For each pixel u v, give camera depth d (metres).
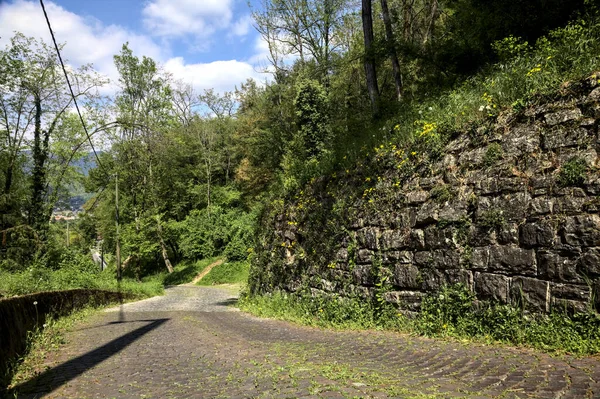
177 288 32.69
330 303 9.60
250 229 37.00
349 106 25.41
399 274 7.83
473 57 12.80
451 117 8.09
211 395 3.77
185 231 44.22
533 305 5.45
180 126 49.41
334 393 3.47
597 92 5.67
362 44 23.86
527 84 6.85
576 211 5.28
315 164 13.84
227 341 7.25
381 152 9.59
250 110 47.66
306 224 12.19
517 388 3.33
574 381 3.36
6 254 19.56
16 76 24.27
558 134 5.89
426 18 21.47
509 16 11.34
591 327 4.74
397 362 4.75
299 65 32.97
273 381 4.05
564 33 7.89
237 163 51.34
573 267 5.11
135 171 34.06
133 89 37.97
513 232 5.92
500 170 6.44
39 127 25.64
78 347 7.30
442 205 7.21
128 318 12.55
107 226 37.47
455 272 6.68
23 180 25.69
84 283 17.45
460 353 4.96
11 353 5.83
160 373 4.96
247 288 17.64
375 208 8.95
